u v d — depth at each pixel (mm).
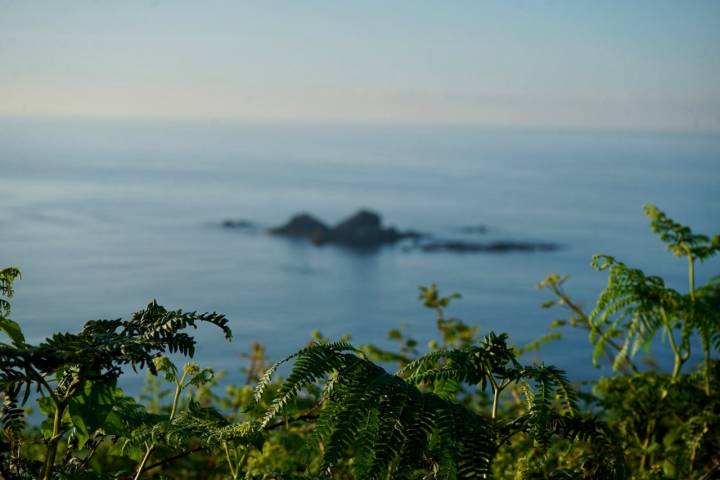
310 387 2990
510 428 2338
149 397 4234
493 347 2309
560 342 21922
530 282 164125
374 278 176125
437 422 2088
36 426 3314
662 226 3684
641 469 3225
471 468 2062
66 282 138250
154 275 161750
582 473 2344
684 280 110688
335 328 112750
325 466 2018
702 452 3154
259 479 2359
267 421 2164
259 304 136625
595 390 3652
